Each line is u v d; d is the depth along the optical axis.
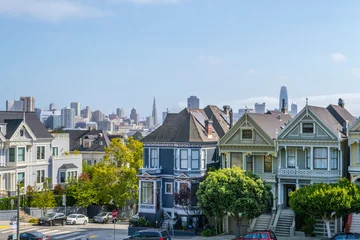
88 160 117.25
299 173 59.41
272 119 67.69
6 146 82.94
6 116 88.88
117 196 81.19
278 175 60.38
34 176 87.81
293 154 60.56
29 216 76.75
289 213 59.53
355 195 50.75
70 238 59.72
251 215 55.78
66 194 83.44
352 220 56.47
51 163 91.94
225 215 59.59
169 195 67.25
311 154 59.00
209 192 55.88
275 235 54.06
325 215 51.62
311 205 50.53
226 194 55.44
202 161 65.44
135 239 49.34
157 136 68.62
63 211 81.00
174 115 70.69
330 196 50.00
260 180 57.31
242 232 61.50
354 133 56.88
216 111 76.75
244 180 56.31
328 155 58.16
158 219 66.38
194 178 64.38
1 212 74.19
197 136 66.06
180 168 65.81
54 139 97.00
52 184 91.19
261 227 59.94
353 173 57.16
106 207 85.69
